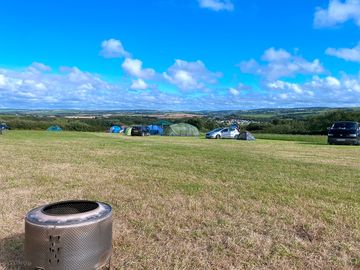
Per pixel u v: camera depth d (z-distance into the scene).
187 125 41.12
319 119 48.69
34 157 11.52
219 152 14.54
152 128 42.91
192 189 6.57
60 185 6.90
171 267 3.33
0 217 4.75
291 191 6.49
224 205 5.43
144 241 3.96
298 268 3.34
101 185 6.95
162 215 4.89
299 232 4.28
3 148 14.98
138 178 7.72
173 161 10.91
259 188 6.74
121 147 16.55
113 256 3.55
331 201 5.79
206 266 3.35
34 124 54.56
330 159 12.59
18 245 3.80
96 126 57.56
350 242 3.96
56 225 2.79
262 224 4.56
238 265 3.38
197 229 4.35
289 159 12.25
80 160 10.91
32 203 5.52
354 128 21.98
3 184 6.90
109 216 3.13
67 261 2.81
